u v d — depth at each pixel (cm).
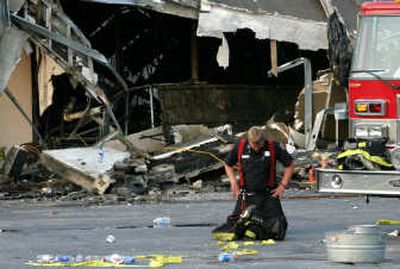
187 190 5938
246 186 3534
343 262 2977
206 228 4009
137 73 8375
